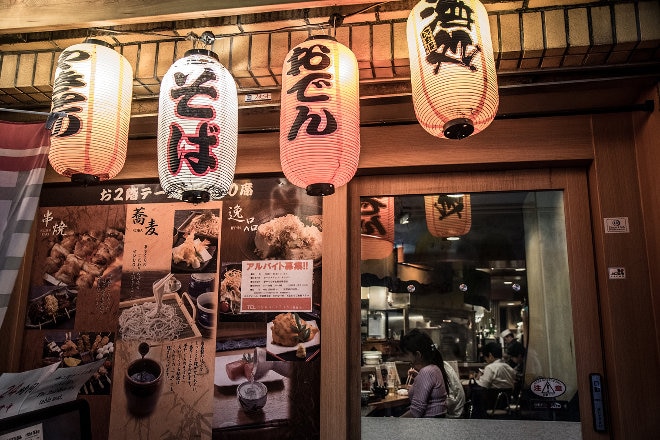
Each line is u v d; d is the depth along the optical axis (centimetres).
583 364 311
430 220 347
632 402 289
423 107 244
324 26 306
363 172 347
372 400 327
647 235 304
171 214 360
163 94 265
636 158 316
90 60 278
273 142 354
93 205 369
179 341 342
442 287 337
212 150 256
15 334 355
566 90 315
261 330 335
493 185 340
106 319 352
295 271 338
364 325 336
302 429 320
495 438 315
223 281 345
